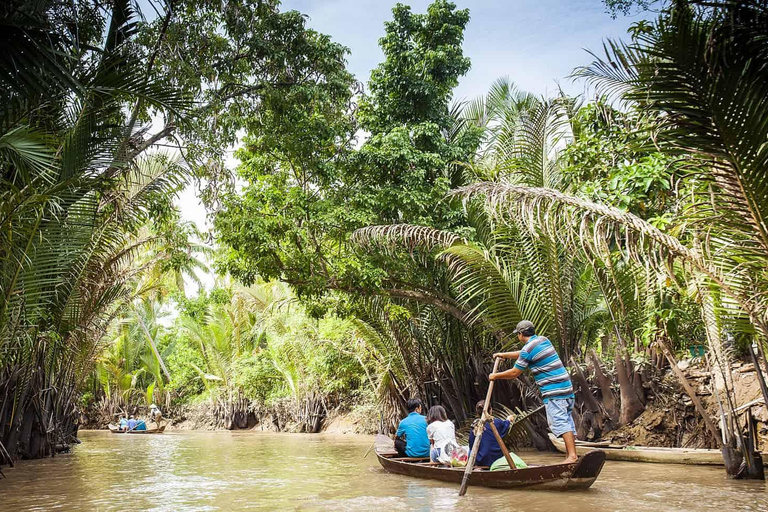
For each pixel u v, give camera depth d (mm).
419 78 14422
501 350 12141
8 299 8875
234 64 11906
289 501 6180
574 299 11844
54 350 12664
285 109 12508
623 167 7793
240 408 32875
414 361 15516
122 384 34812
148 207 12812
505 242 12094
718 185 5371
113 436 24859
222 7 11391
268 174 13602
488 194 7348
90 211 10711
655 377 11352
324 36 12617
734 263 5641
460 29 14750
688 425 10406
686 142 5062
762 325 5852
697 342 9719
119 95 7629
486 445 7414
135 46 10188
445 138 14844
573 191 9250
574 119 10016
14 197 7625
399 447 9125
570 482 6125
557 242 10344
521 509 5184
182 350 35969
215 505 6039
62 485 7938
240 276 13609
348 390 24391
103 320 17172
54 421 13438
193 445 17203
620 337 10922
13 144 6312
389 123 14625
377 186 13633
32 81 5922
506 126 13938
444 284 13672
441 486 6918
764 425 8578
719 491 6094
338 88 12562
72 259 11055
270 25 12055
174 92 7520
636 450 9375
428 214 13359
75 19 7453
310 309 14336
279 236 12586
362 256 12953
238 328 32406
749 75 4668
